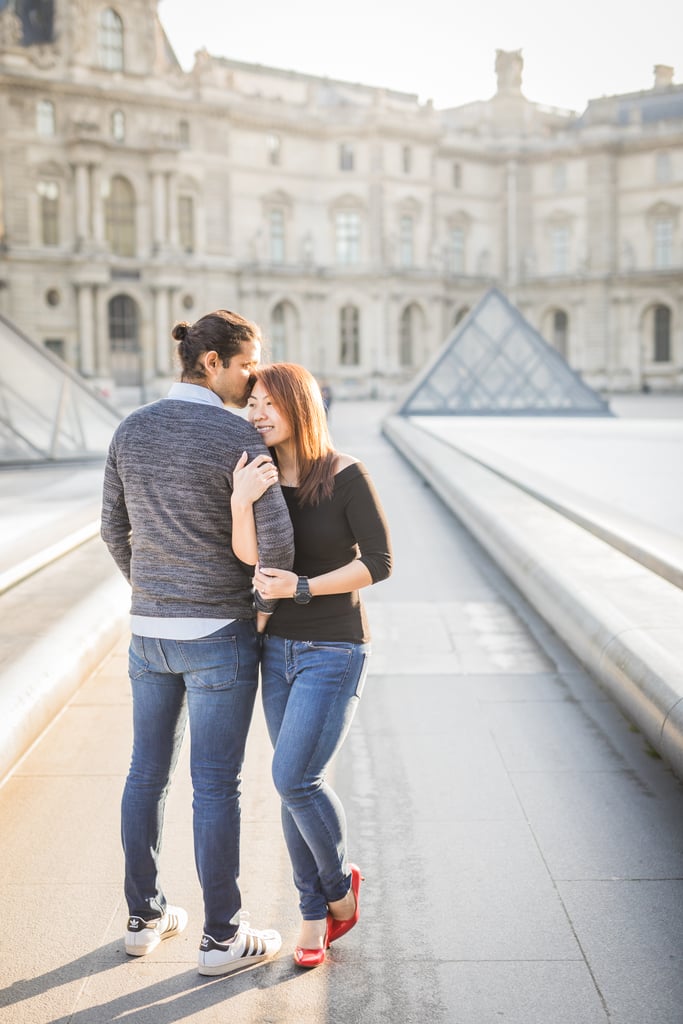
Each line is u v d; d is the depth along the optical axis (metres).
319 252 76.56
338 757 6.18
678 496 15.47
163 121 67.25
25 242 62.78
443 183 81.31
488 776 5.88
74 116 63.56
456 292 82.56
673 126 78.94
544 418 38.62
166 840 5.13
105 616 7.82
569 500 13.24
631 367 81.88
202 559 3.82
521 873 4.72
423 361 80.38
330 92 82.31
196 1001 3.76
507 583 11.14
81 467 22.28
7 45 60.59
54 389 23.12
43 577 9.03
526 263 83.38
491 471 17.58
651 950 4.07
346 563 4.04
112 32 65.19
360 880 4.37
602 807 5.45
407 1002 3.75
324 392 42.81
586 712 6.98
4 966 3.99
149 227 67.12
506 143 83.00
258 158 72.88
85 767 5.98
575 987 3.83
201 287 70.31
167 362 68.00
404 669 8.01
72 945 4.14
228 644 3.87
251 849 5.03
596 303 81.25
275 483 3.77
